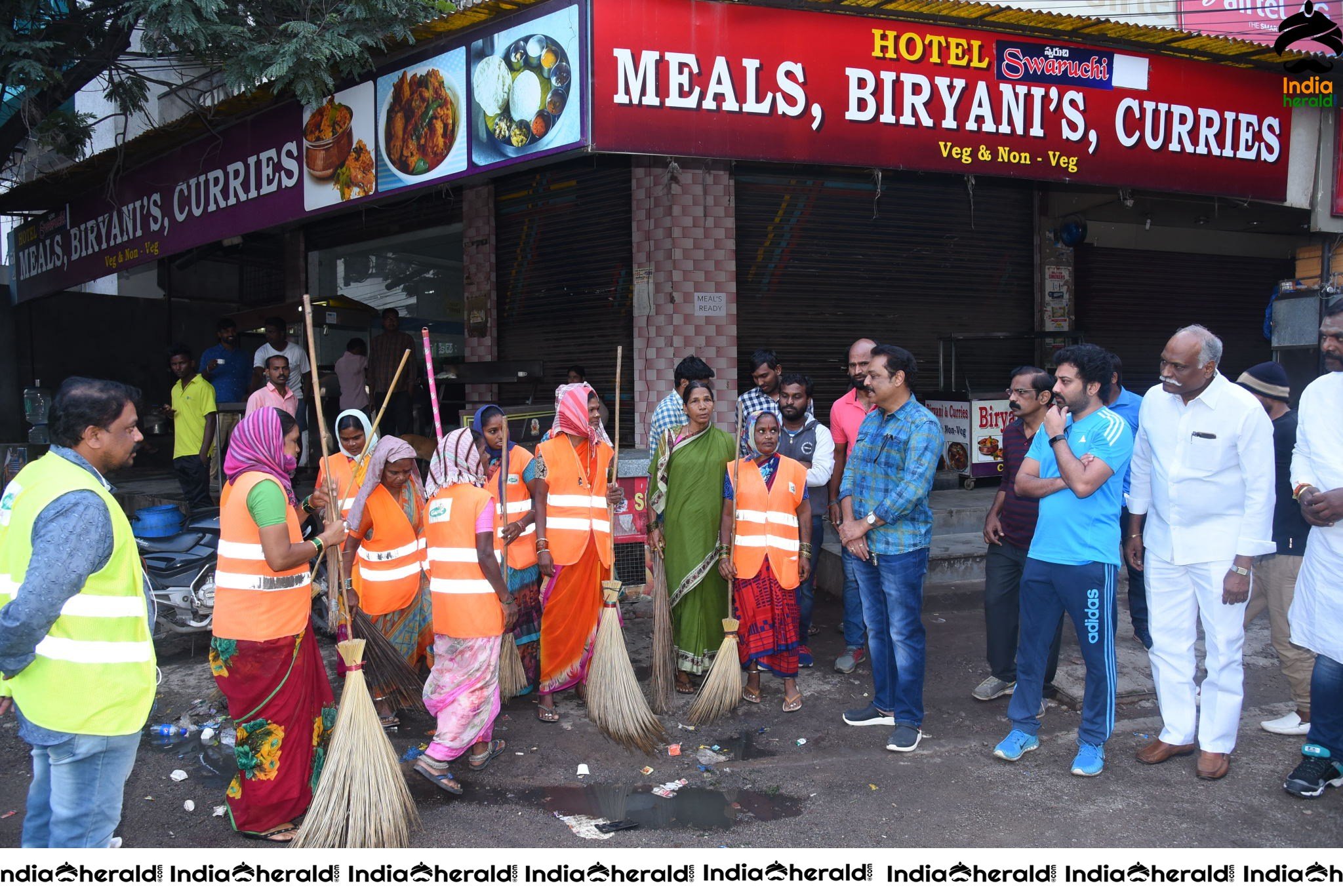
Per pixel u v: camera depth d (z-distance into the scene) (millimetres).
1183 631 3959
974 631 6039
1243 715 4586
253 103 7383
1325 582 3604
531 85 5840
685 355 8078
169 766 4145
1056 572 3902
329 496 3807
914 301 9016
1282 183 7445
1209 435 3760
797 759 4129
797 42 5988
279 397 7422
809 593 5562
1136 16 8086
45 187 9438
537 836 3434
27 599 2416
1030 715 4051
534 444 7508
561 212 8781
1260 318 10859
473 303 9406
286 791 3371
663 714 4754
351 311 10266
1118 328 10156
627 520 6816
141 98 8109
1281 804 3611
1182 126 7008
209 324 13938
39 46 6680
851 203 8672
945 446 8742
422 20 6445
